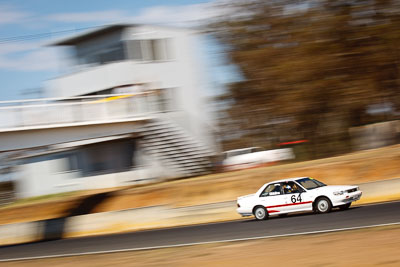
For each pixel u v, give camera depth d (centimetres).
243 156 3550
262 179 2714
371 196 2211
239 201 2109
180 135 3597
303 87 3372
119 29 3941
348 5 3369
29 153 4197
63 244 2167
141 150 3672
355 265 955
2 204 4044
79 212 3003
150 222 2467
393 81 3359
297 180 2019
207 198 2730
